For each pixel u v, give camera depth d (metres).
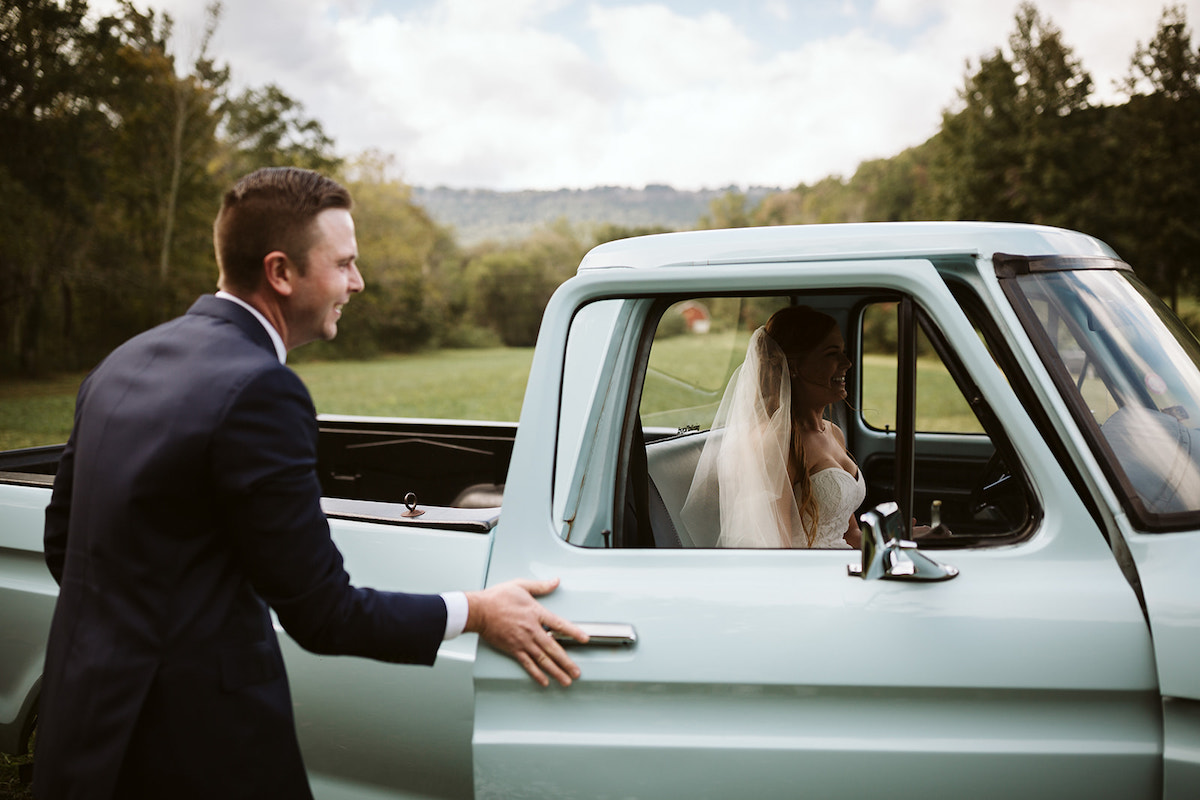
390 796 1.76
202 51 43.62
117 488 1.21
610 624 1.50
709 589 1.52
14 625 2.16
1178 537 1.43
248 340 1.32
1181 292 31.58
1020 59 36.03
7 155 37.94
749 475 2.05
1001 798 1.40
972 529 2.64
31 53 38.16
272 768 1.29
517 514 1.62
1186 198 29.88
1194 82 30.52
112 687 1.21
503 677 1.51
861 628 1.45
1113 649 1.39
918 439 3.15
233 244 1.34
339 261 1.37
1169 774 1.35
